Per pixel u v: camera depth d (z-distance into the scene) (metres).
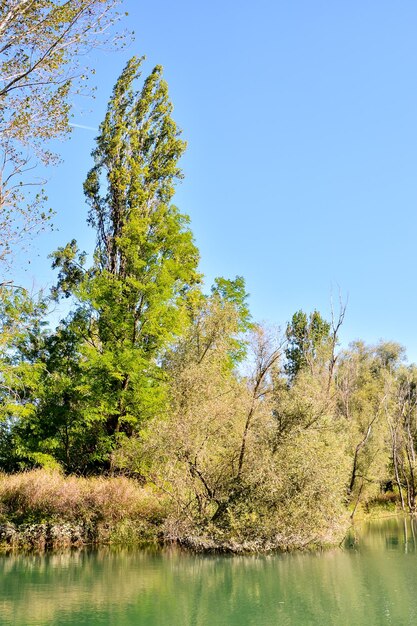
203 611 10.18
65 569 14.67
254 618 9.70
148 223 28.17
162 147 30.75
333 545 19.67
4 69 13.77
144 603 10.81
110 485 20.67
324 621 9.42
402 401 47.44
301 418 19.95
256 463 18.72
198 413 19.53
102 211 30.64
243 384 20.48
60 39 13.71
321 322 45.66
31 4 13.37
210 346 23.98
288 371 43.00
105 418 25.66
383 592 11.66
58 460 26.19
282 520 18.50
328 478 19.09
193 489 19.34
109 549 18.41
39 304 29.09
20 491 19.67
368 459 35.28
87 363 25.98
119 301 27.25
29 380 25.88
